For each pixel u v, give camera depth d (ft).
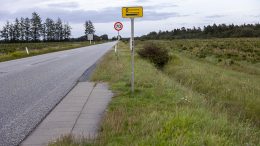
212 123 18.19
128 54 92.38
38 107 25.90
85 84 37.93
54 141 16.25
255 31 457.68
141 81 35.37
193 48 145.28
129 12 27.68
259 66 79.82
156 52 75.20
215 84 43.06
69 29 483.10
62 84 38.42
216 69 66.28
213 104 29.32
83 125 19.89
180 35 522.47
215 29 504.84
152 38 469.57
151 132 16.46
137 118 19.48
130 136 16.38
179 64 71.87
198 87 42.83
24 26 408.67
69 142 15.81
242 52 115.03
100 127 19.04
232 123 20.18
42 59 86.33
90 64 67.97
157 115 19.56
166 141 15.11
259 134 20.21
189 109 21.33
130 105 24.57
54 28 456.45
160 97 27.78
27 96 30.94
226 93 37.17
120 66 52.80
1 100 29.17
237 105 32.14
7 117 22.91
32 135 18.30
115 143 15.53
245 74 64.28
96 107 25.05
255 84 47.29
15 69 58.23
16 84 39.01
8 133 18.95
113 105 25.00
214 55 106.32
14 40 408.05
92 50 150.10
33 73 51.11
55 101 28.12
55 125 20.15
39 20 419.13
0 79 43.88
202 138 15.19
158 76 41.47
